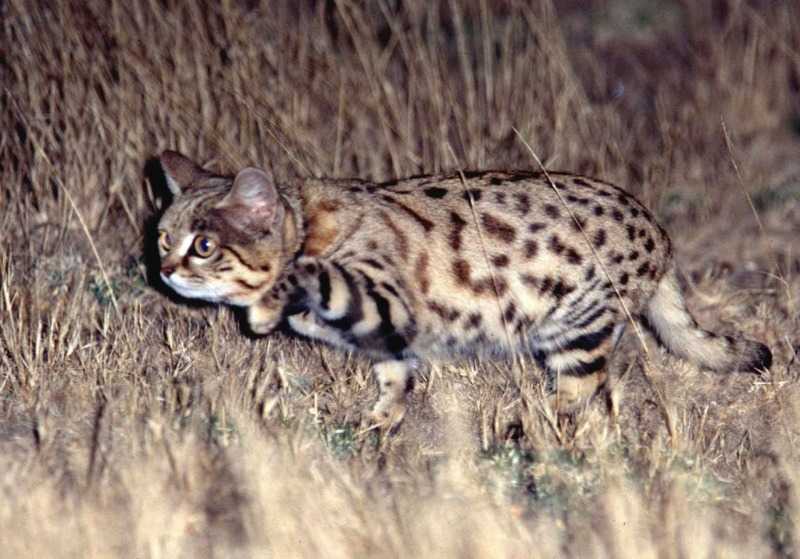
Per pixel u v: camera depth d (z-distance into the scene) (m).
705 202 20.56
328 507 11.23
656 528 11.20
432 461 12.59
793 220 20.69
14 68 17.73
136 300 15.86
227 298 12.88
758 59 24.56
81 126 17.81
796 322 16.31
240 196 12.54
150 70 17.86
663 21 27.11
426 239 13.02
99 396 13.55
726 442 13.24
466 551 10.57
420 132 19.12
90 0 17.75
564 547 11.03
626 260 13.41
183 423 12.81
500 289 13.19
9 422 13.06
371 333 12.92
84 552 10.27
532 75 19.59
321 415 13.53
